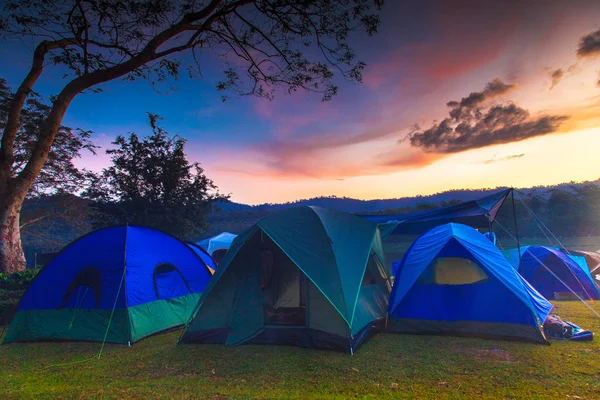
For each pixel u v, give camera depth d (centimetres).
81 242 773
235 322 678
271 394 435
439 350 587
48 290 746
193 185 2838
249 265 707
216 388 461
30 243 3991
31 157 1281
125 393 454
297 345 638
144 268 782
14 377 531
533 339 607
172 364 567
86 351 649
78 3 1158
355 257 705
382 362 541
